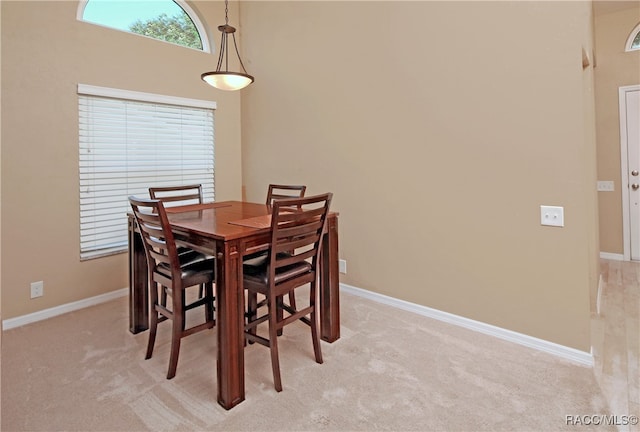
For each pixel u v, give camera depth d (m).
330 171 3.48
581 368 2.14
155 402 1.86
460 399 1.87
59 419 1.73
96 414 1.77
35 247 2.90
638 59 4.20
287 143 3.87
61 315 3.00
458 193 2.65
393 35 2.92
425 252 2.87
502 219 2.46
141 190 3.58
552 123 2.22
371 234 3.21
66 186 3.06
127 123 3.45
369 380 2.04
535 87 2.26
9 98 2.73
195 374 2.12
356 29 3.17
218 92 4.18
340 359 2.27
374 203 3.16
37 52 2.86
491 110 2.45
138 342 2.51
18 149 2.79
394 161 3.00
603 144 4.48
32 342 2.50
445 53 2.64
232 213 2.61
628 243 4.43
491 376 2.07
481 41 2.46
